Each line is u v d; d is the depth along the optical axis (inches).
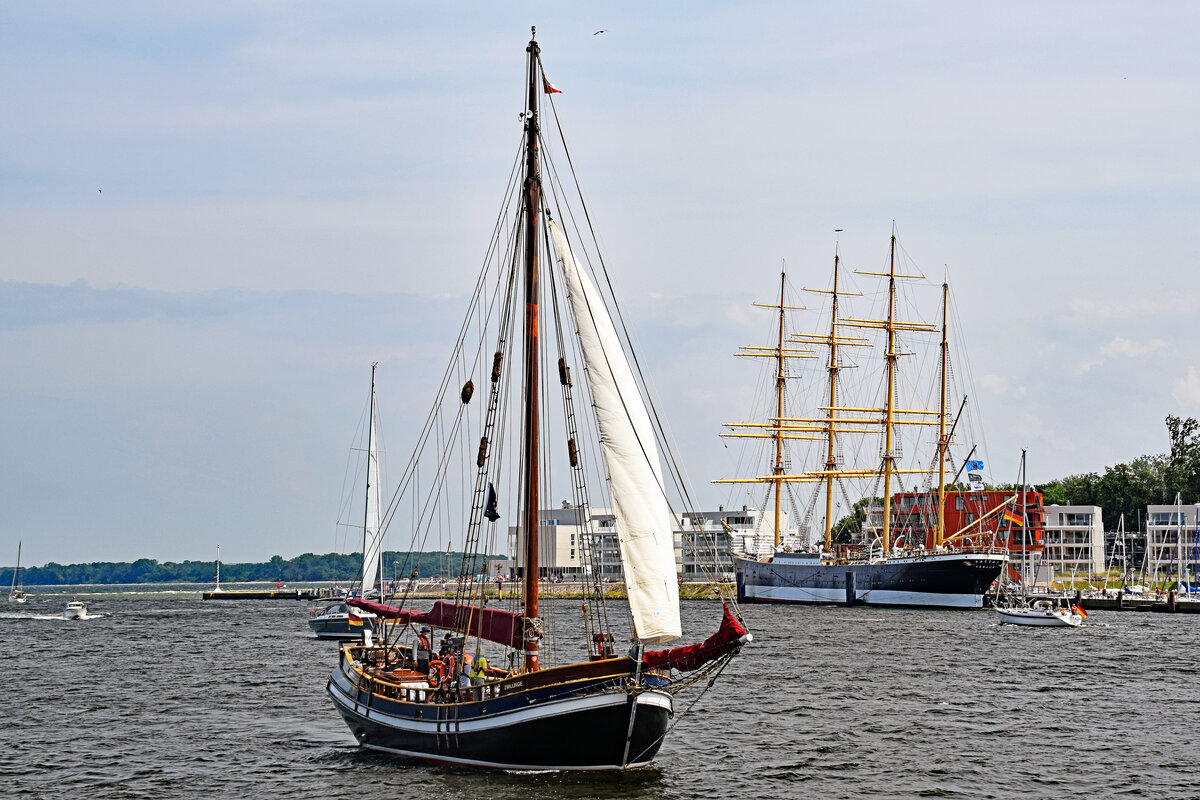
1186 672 4005.9
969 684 3636.8
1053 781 2262.6
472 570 2422.5
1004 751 2539.4
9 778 2304.4
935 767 2370.8
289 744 2605.8
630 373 2175.2
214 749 2561.5
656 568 2058.3
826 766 2368.4
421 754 2247.8
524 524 2241.6
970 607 7736.2
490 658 4170.8
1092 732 2773.1
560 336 2295.8
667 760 2399.1
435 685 2294.5
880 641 5221.5
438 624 2361.0
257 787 2187.5
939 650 4783.5
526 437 2257.6
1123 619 6978.4
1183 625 6432.1
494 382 2381.9
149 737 2728.8
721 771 2308.1
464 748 2146.9
